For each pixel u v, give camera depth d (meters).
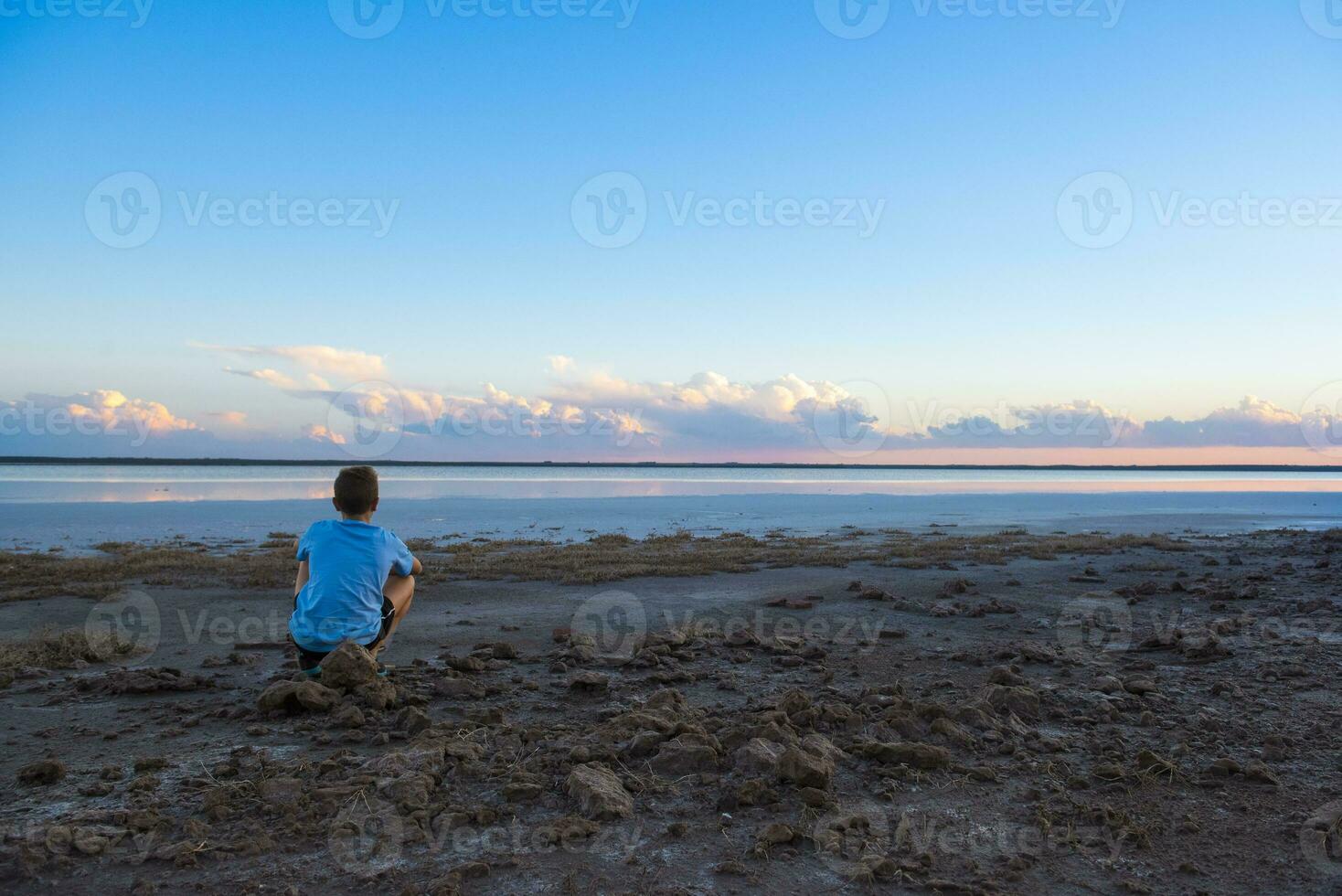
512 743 4.59
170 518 30.53
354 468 6.10
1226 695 5.73
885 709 5.29
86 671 6.66
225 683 6.14
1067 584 12.12
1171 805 3.91
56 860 3.21
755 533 24.88
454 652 7.41
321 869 3.20
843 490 73.50
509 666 6.73
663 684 6.11
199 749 4.59
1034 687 5.91
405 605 6.29
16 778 4.14
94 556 17.67
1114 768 4.23
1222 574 13.41
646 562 15.25
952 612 9.33
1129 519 32.03
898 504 45.41
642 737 4.45
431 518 31.98
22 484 77.38
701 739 4.48
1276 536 22.25
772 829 3.47
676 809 3.80
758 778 4.01
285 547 19.92
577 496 54.38
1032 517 33.31
